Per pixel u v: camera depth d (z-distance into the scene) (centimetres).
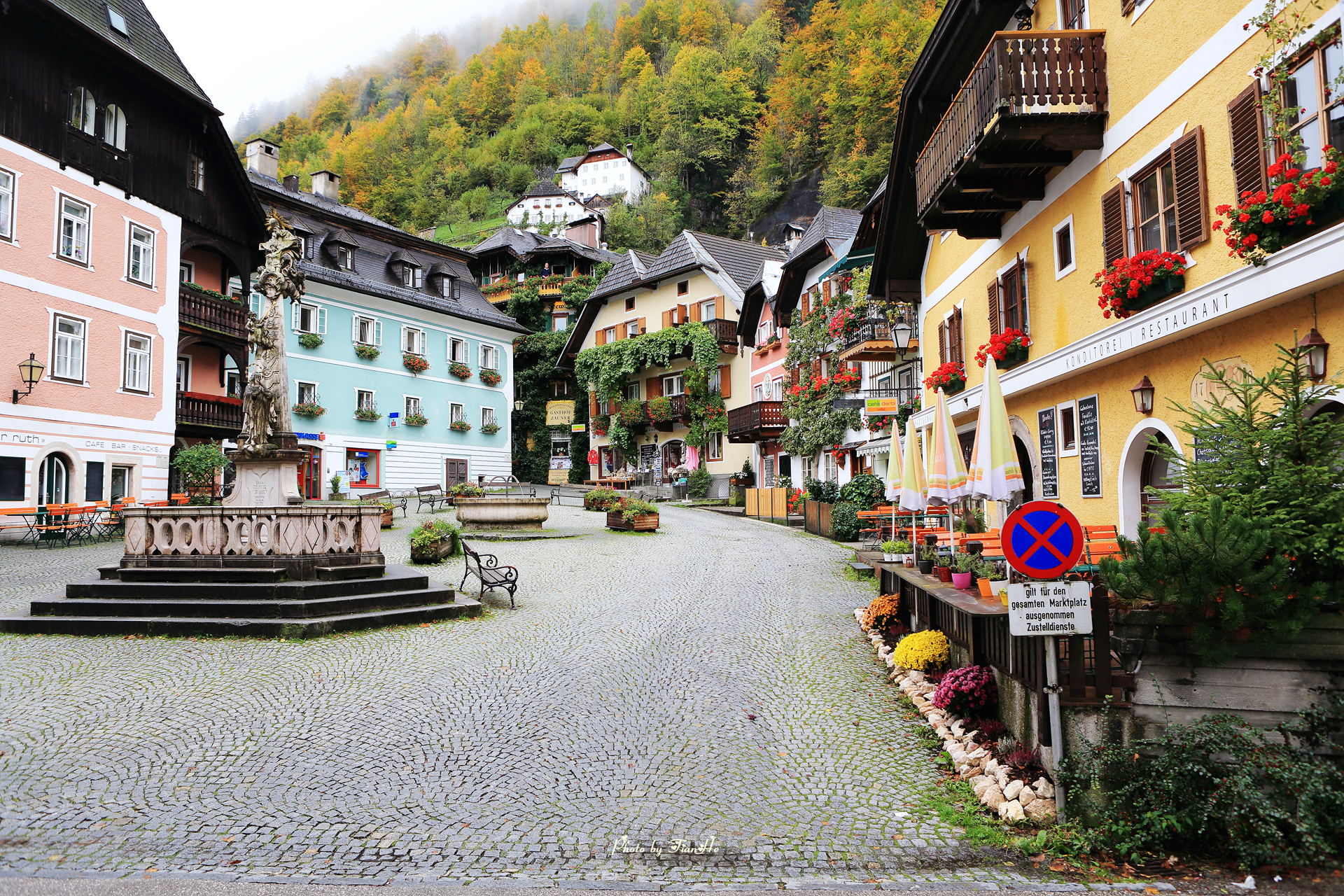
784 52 9488
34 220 1959
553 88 11825
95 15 2195
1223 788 512
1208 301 820
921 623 997
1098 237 1076
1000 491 725
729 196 8388
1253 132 772
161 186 2364
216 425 2570
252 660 925
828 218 2995
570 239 6469
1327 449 575
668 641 1067
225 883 475
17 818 550
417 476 3841
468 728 742
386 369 3716
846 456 2858
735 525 2639
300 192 3950
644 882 488
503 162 10444
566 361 4844
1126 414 1038
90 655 933
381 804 588
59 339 2027
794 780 646
